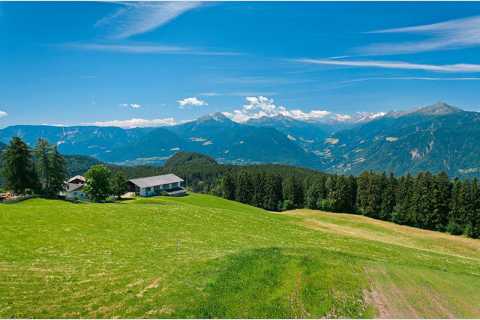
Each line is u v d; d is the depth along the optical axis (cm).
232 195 16825
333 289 2616
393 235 8194
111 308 2141
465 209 10106
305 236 5869
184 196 12038
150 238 4344
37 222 4559
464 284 3138
